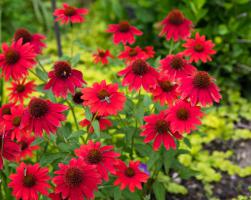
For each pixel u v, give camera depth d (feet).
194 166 5.45
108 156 3.59
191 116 3.63
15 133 3.71
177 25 4.53
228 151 5.69
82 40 7.92
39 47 4.35
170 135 3.75
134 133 4.20
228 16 6.63
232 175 5.43
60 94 3.71
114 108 3.54
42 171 3.58
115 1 8.05
